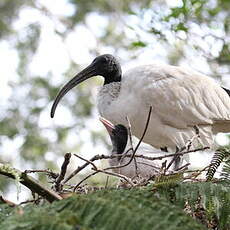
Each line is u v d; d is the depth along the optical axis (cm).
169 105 1163
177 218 401
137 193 440
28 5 2627
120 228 381
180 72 1218
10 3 2620
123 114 1162
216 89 1249
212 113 1220
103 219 388
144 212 394
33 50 2545
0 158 2200
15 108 2328
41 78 2386
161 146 1217
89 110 2377
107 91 1198
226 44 1700
